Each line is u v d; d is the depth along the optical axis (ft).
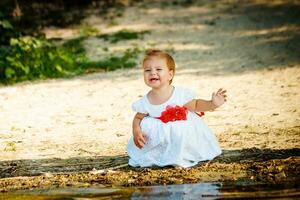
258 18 59.93
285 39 51.11
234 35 53.67
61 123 28.50
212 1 68.69
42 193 17.54
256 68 41.19
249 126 25.71
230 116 27.94
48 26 58.18
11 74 40.47
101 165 20.90
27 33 53.67
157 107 20.42
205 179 18.22
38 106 32.60
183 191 17.01
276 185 17.10
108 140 24.84
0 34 47.09
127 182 18.37
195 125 20.47
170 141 20.17
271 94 32.71
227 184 17.49
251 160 20.18
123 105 31.96
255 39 51.70
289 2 65.87
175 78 39.04
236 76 38.81
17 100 34.35
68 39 53.11
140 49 49.39
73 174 19.79
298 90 33.35
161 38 53.26
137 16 62.18
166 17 61.67
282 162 19.60
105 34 54.60
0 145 24.71
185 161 19.97
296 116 27.14
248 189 16.85
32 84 39.14
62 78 41.01
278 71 39.65
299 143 22.18
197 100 20.59
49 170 20.54
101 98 34.01
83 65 43.93
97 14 62.85
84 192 17.42
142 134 20.31
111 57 46.55
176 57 46.32
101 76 40.91
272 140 22.91
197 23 58.85
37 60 42.16
